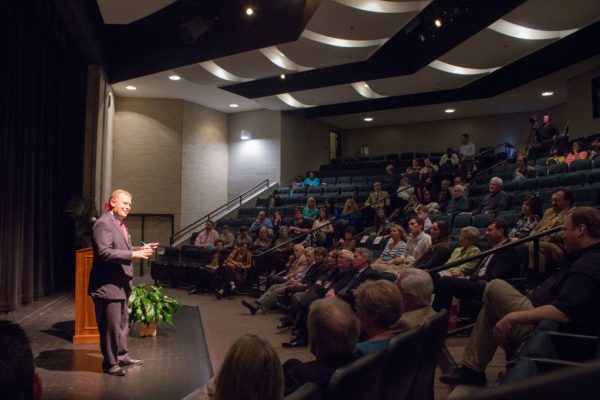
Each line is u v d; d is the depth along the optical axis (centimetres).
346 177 1212
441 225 479
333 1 708
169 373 363
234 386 124
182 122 1173
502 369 301
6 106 576
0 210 574
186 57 890
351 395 138
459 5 820
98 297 356
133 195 1124
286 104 1200
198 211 1206
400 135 1534
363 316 213
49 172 732
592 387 28
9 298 589
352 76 1021
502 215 642
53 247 777
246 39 821
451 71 992
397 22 774
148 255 364
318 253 616
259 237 886
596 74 1008
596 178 669
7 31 573
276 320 580
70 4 634
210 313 630
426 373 215
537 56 966
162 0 674
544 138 1119
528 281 433
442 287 390
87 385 332
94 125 876
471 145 1138
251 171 1284
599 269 198
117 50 975
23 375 91
